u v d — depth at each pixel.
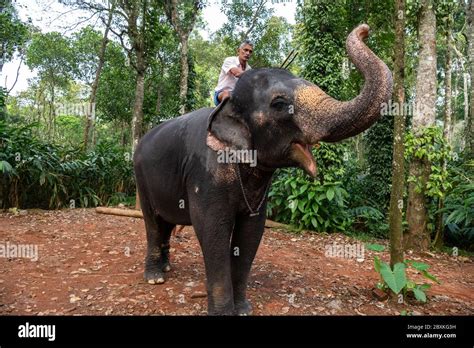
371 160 10.30
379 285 4.29
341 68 8.76
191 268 4.93
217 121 3.06
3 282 4.22
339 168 8.29
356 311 3.79
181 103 12.83
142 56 13.22
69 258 5.23
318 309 3.76
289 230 8.09
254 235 3.40
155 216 4.21
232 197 3.04
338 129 2.42
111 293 3.97
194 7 13.59
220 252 3.06
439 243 7.40
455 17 17.69
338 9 8.59
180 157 3.45
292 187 8.11
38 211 8.83
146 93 18.41
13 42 14.48
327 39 8.48
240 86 2.99
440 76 25.78
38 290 4.04
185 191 3.45
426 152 6.92
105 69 20.45
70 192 10.27
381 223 8.66
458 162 9.16
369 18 9.13
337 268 5.41
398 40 4.17
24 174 9.14
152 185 3.84
